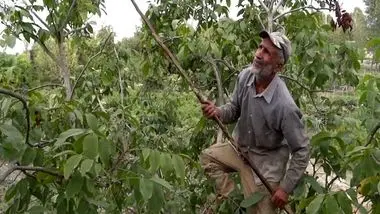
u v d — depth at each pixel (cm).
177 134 552
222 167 364
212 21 495
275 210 345
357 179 275
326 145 327
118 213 308
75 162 226
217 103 497
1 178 246
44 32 430
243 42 496
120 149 361
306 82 486
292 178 317
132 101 558
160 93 600
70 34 456
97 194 280
